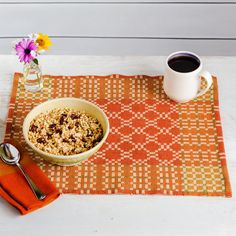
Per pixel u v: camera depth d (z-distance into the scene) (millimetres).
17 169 1303
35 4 2311
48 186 1264
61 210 1246
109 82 1517
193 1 2297
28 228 1216
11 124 1401
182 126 1406
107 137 1371
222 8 2318
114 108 1447
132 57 1589
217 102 1463
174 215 1237
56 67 1557
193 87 1415
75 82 1515
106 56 1592
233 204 1258
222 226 1221
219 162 1329
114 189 1274
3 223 1223
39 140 1324
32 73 1460
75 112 1395
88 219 1231
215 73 1547
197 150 1353
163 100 1472
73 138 1332
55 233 1207
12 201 1237
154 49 2436
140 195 1271
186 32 2389
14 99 1462
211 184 1286
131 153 1344
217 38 2406
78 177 1299
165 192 1271
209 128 1402
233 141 1385
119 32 2387
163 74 1542
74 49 2441
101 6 2307
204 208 1250
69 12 2334
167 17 2344
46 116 1377
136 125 1405
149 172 1307
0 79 1522
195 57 1430
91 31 2387
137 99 1474
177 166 1320
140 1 2293
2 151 1322
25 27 2381
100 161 1327
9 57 1581
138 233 1207
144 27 2371
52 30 2389
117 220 1229
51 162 1314
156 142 1368
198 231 1211
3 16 2344
